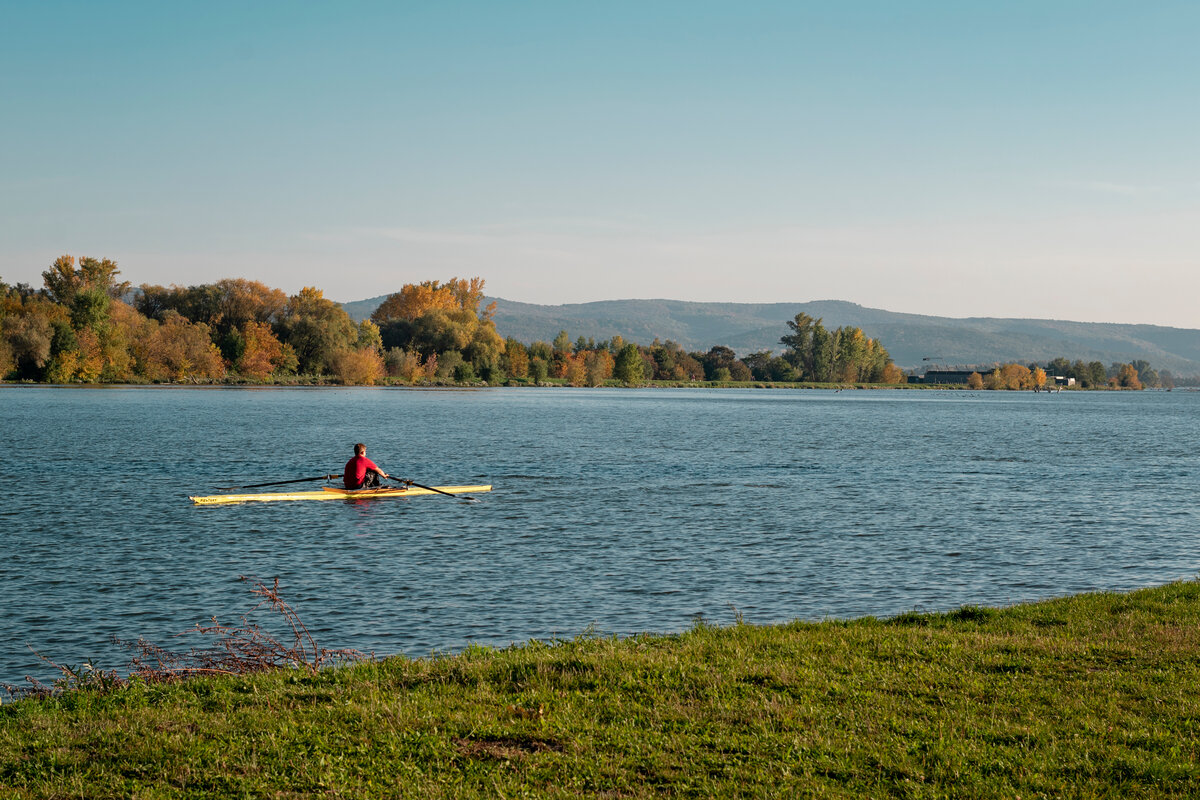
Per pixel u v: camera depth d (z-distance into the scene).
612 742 9.46
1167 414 136.38
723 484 41.03
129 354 147.38
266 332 164.50
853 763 8.97
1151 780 8.56
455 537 27.41
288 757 9.13
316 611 19.05
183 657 15.80
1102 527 30.03
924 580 22.28
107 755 9.23
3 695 13.91
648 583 21.69
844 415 114.38
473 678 11.64
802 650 12.94
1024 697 10.81
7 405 94.69
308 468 45.88
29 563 23.17
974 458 55.88
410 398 137.62
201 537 26.91
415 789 8.41
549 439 66.50
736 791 8.38
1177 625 14.30
